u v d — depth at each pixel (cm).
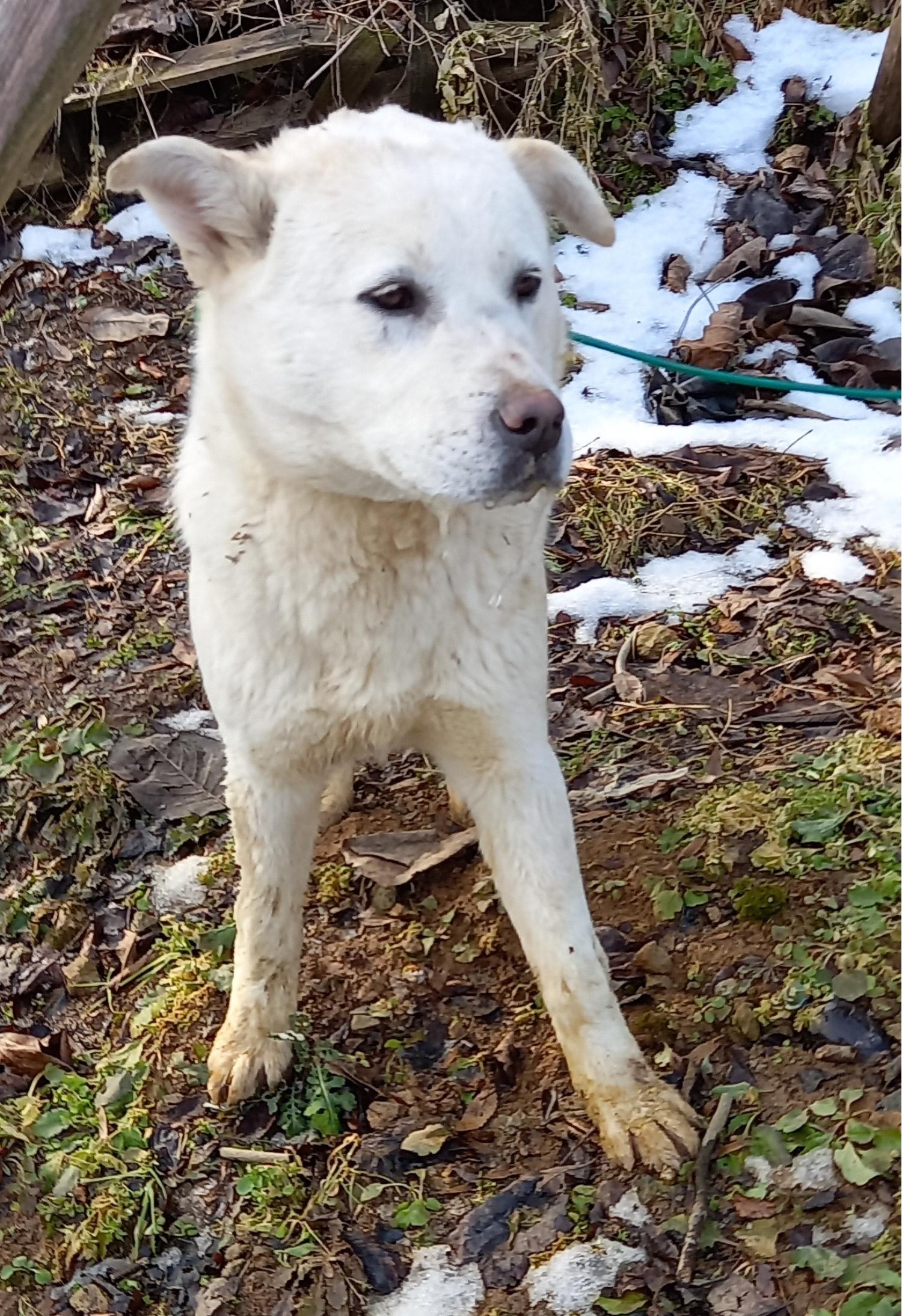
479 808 85
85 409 168
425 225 71
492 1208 80
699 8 207
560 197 87
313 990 96
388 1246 80
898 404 149
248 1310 78
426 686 81
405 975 96
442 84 191
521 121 194
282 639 80
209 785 115
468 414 68
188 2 212
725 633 124
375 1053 92
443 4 197
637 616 128
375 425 71
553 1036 90
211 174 75
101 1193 86
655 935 94
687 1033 87
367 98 204
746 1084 83
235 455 79
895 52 168
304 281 73
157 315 181
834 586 126
